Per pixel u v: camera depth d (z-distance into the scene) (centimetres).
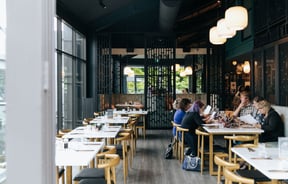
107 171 361
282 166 306
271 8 745
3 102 93
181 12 1255
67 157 357
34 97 93
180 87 2017
